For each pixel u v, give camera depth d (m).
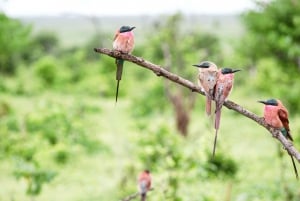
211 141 12.80
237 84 29.84
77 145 17.31
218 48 23.70
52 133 16.58
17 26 25.23
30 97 36.09
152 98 29.56
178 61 23.08
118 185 14.12
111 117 27.78
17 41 25.72
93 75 41.75
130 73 41.44
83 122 18.80
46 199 14.12
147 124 17.69
